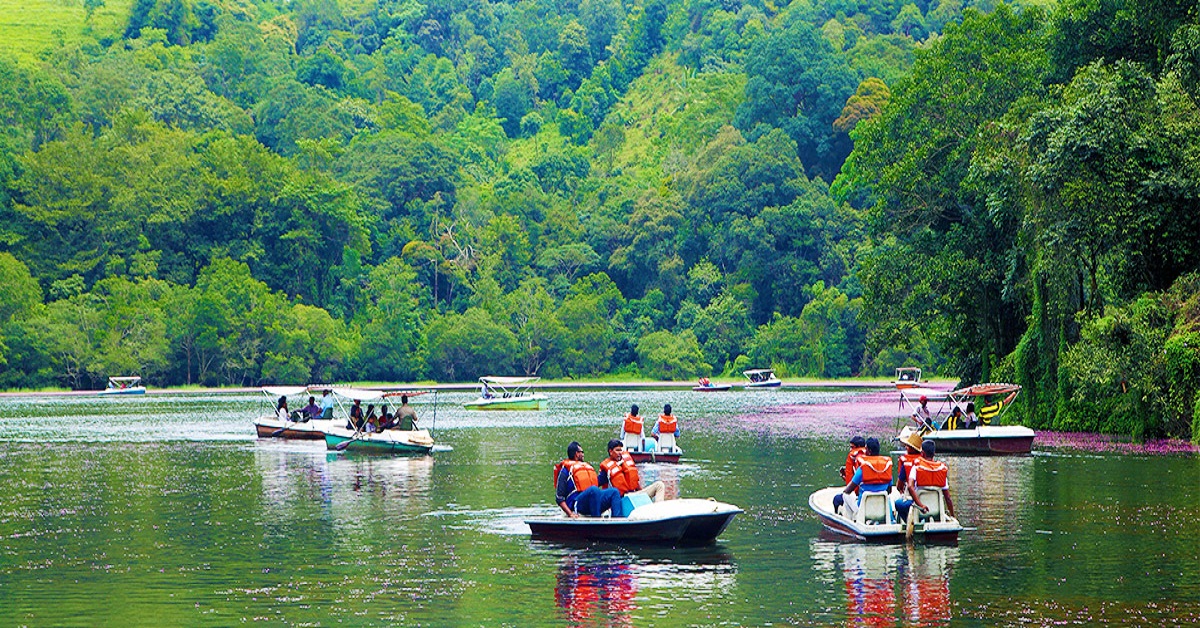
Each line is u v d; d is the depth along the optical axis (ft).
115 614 69.67
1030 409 187.11
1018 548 85.76
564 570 80.33
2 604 72.28
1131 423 170.60
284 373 485.97
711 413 269.85
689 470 139.74
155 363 469.57
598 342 542.98
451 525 99.60
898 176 222.28
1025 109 197.06
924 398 169.07
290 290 564.71
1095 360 162.20
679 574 78.43
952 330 231.71
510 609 69.77
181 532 97.30
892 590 73.05
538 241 626.23
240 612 69.77
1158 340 162.30
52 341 456.04
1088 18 199.82
